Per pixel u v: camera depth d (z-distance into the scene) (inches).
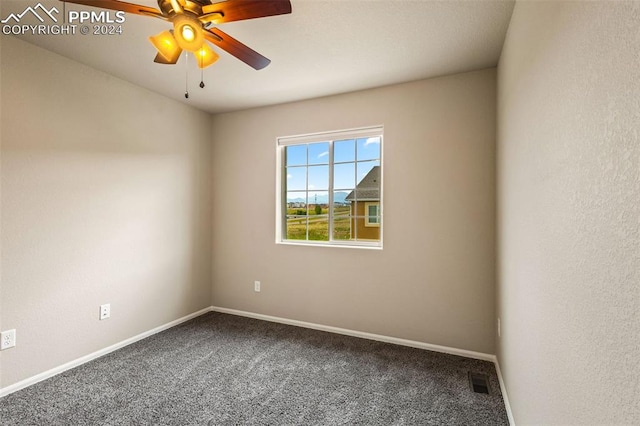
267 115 130.0
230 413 69.7
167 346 103.9
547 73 42.0
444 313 100.9
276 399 75.0
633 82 21.7
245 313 134.6
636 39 21.3
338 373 87.0
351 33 76.5
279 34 76.9
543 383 43.6
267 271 130.3
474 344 97.1
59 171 86.4
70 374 85.4
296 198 130.3
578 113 31.9
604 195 26.4
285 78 102.3
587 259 29.8
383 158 109.0
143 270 110.5
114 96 100.7
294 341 108.6
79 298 91.0
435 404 73.2
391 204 107.8
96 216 95.7
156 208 115.3
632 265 22.0
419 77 101.6
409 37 78.2
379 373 87.1
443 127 100.9
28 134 80.0
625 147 22.9
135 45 82.0
